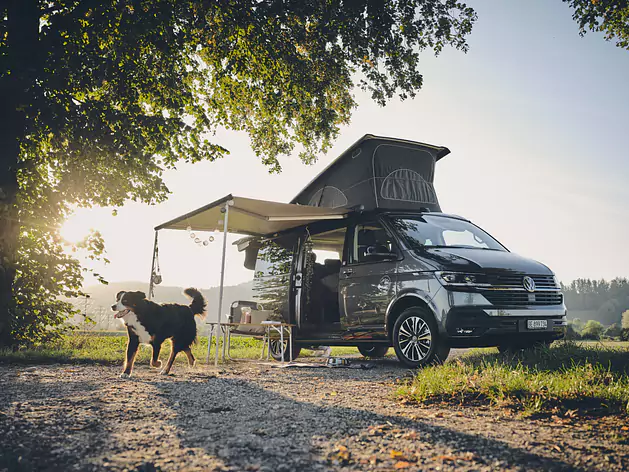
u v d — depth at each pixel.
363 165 8.73
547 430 3.52
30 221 10.14
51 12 10.02
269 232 10.50
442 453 2.97
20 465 2.63
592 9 11.98
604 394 4.32
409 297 7.21
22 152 10.76
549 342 7.31
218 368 7.49
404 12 11.57
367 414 4.07
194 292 7.39
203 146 11.98
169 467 2.70
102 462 2.77
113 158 10.40
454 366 6.02
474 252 7.38
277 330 8.95
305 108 12.58
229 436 3.35
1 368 7.01
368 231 8.25
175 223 9.42
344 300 8.28
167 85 10.96
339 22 10.81
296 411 4.20
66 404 4.35
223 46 11.90
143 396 4.85
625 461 2.82
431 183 9.17
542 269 7.31
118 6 9.52
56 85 9.23
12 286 9.60
